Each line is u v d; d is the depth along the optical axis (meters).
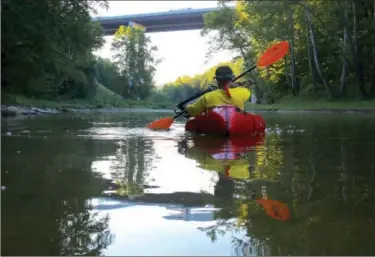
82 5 20.48
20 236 1.72
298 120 10.76
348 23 23.03
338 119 11.10
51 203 2.23
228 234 1.74
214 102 6.64
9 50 19.20
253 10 26.72
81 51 23.25
